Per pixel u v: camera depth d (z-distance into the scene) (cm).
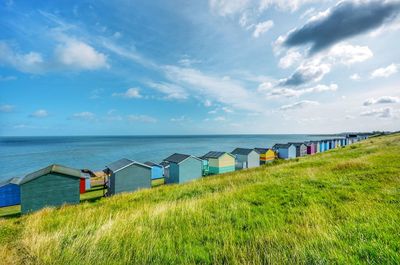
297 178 1117
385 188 759
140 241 435
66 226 575
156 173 3281
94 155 8125
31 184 1541
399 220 457
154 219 577
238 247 389
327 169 1313
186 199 909
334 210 586
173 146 12731
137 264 354
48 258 379
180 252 389
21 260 392
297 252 345
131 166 2139
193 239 449
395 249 341
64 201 1639
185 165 2734
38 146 13638
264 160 4078
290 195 786
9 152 9612
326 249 357
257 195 819
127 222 554
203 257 368
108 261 363
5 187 2030
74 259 372
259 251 376
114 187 2056
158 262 360
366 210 541
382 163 1279
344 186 849
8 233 586
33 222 695
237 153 3784
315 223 483
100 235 457
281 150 4497
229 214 597
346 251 346
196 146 12594
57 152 9412
